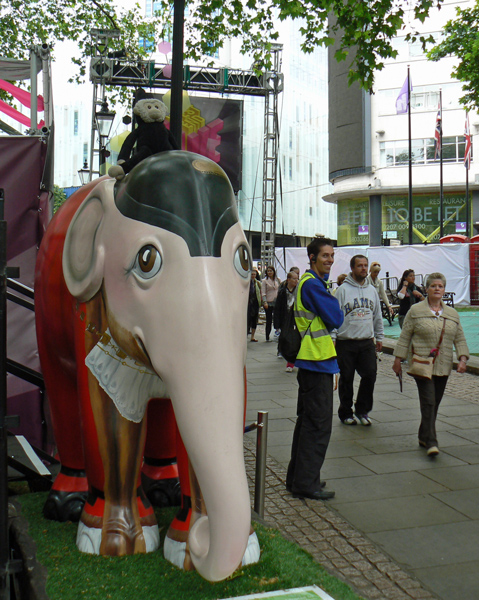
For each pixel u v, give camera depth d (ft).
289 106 159.33
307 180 170.09
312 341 14.20
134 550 10.05
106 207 8.79
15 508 10.87
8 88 24.17
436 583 10.48
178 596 8.93
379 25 28.43
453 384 28.58
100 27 51.49
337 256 68.54
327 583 9.73
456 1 122.42
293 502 14.14
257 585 9.38
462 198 130.93
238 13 31.50
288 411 23.53
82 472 11.85
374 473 16.28
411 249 66.90
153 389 9.53
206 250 7.71
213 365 7.13
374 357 20.98
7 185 16.90
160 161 8.41
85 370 9.49
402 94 100.27
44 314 10.89
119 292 8.27
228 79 54.13
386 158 132.98
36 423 17.43
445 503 14.17
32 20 49.34
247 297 8.15
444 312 18.02
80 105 154.92
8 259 17.02
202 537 7.18
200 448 6.81
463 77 49.75
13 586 9.32
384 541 12.14
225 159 54.34
